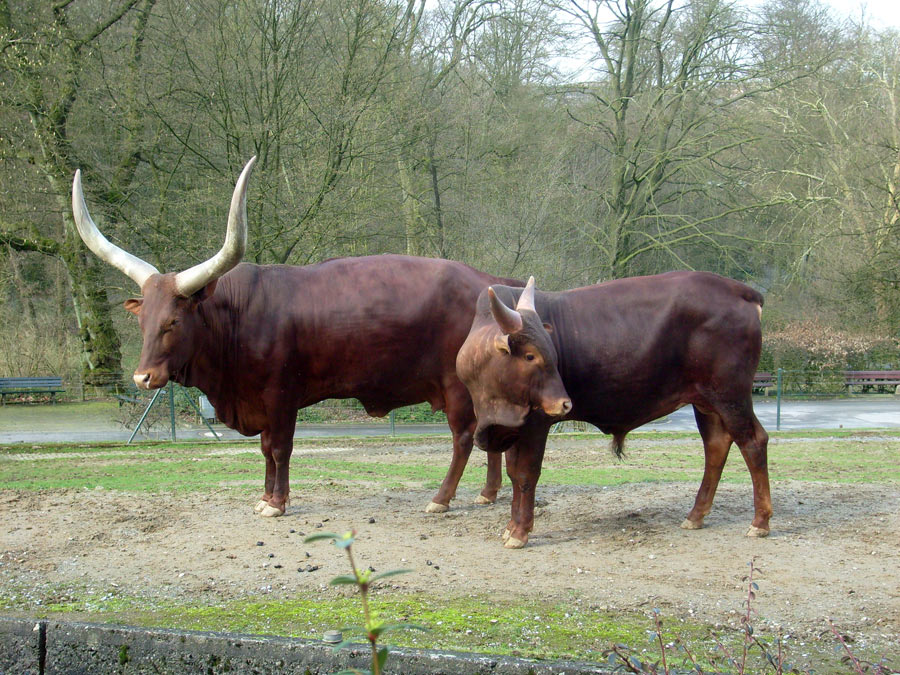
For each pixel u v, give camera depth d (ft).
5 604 17.53
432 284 25.73
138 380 23.20
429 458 44.73
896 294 99.35
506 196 75.15
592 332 22.41
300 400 26.14
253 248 61.93
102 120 65.05
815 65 81.20
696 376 22.74
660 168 82.58
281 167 62.39
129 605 17.39
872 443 54.90
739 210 79.87
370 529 24.02
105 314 76.84
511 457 21.89
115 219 67.92
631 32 82.69
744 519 25.11
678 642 13.30
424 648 13.79
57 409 72.90
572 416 22.97
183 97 62.69
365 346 25.44
